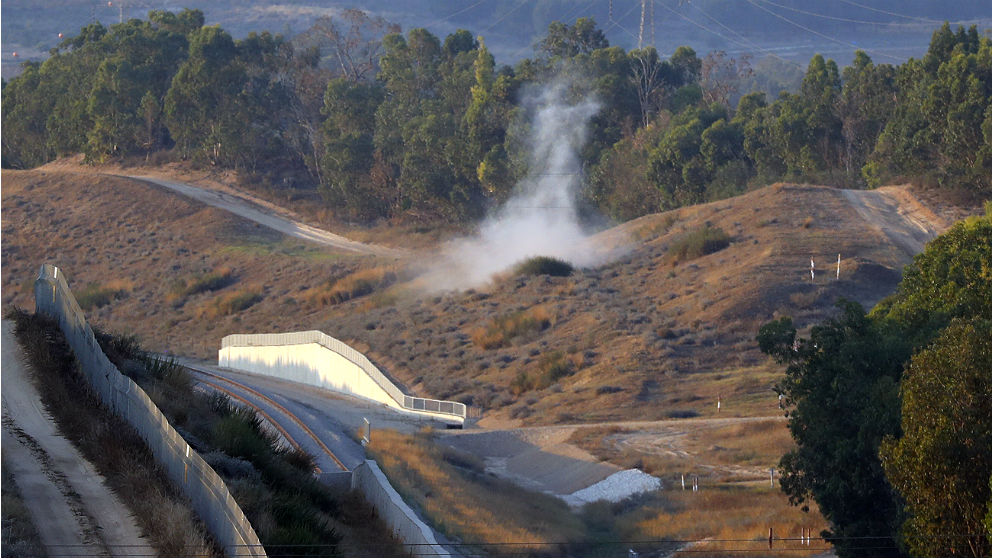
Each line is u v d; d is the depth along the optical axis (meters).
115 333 124.50
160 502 66.88
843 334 104.12
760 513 124.19
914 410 78.00
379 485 97.44
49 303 111.62
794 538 111.19
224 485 64.88
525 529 114.62
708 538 114.44
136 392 81.88
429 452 148.25
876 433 92.81
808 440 101.62
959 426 75.50
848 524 97.94
